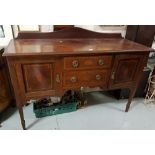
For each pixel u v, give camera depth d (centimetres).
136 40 199
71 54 135
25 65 132
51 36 170
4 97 175
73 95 206
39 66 136
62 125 177
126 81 173
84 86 157
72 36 176
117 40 185
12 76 134
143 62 166
